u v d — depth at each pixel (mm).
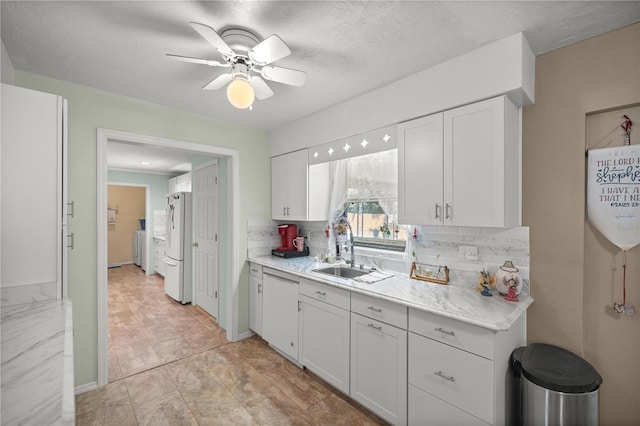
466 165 1765
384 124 2207
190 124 2809
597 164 1618
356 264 2816
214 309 3727
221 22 1472
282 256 3176
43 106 1537
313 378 2434
